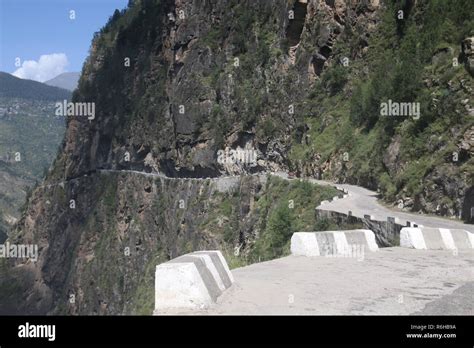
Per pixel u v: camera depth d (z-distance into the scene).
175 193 126.19
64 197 193.12
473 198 44.38
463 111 51.25
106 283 144.12
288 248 58.16
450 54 59.09
